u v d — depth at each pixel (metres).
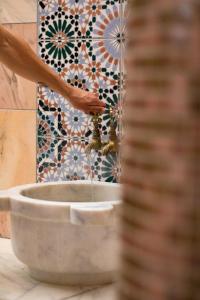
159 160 0.13
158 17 0.14
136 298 0.13
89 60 1.13
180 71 0.13
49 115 1.19
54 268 0.90
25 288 0.92
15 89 1.23
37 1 1.18
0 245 1.22
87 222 0.81
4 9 1.23
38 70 0.96
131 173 0.14
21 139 1.24
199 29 0.13
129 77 0.14
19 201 0.89
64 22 1.16
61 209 0.85
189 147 0.13
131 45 0.14
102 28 1.11
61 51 1.17
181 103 0.13
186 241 0.13
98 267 0.88
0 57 0.94
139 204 0.14
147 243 0.13
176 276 0.13
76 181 1.11
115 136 1.08
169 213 0.13
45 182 1.13
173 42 0.13
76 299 0.86
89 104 1.03
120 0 1.08
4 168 1.27
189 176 0.13
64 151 1.18
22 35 1.21
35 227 0.89
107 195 1.07
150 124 0.14
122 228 0.14
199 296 0.13
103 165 1.13
